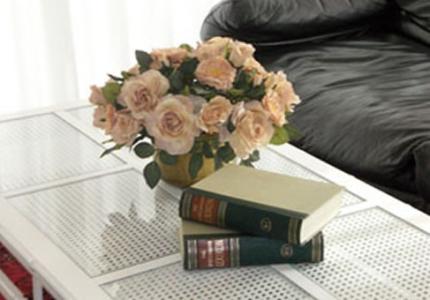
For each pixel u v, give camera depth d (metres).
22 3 2.74
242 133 1.52
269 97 1.54
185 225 1.42
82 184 1.71
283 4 2.52
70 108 2.10
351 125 2.08
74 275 1.38
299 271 1.40
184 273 1.39
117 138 1.55
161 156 1.58
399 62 2.48
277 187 1.46
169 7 3.02
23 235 1.50
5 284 1.56
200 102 1.53
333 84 2.29
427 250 1.47
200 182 1.47
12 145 1.89
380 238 1.51
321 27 2.61
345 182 1.72
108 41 2.96
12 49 2.79
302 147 2.17
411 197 1.96
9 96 2.83
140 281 1.37
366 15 2.70
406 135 1.97
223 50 1.58
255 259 1.40
